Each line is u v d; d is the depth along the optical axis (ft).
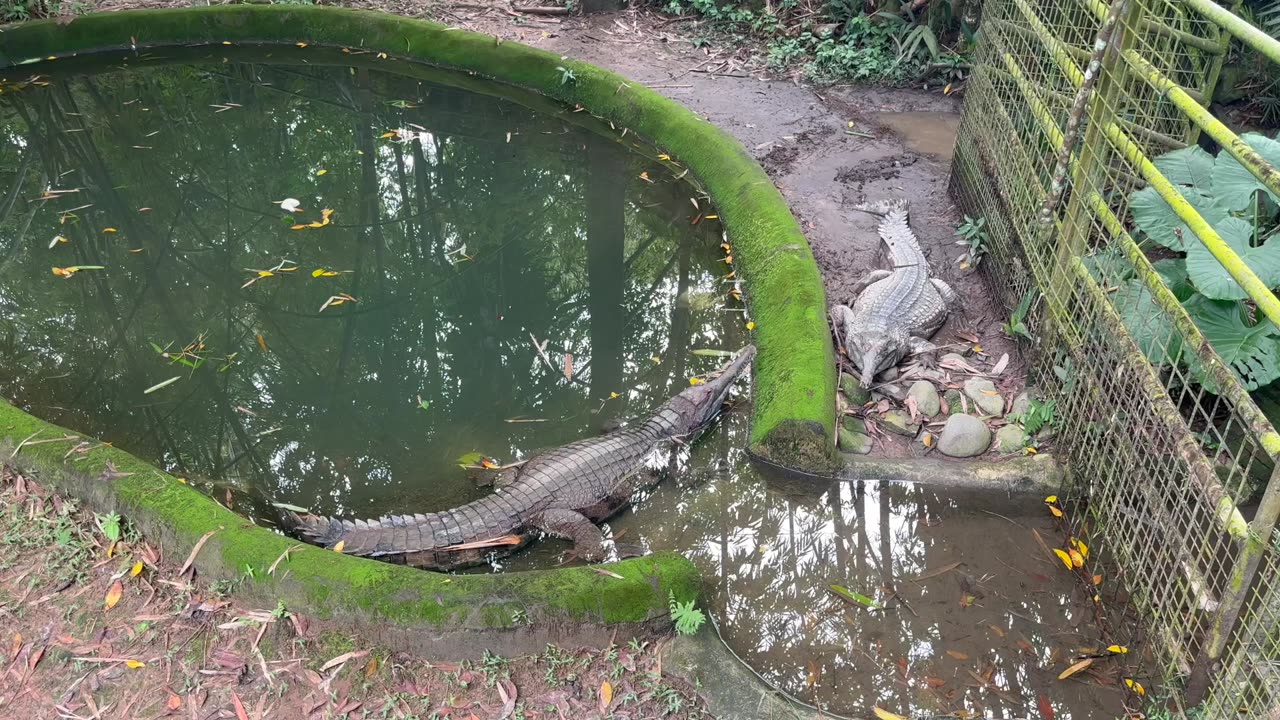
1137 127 13.55
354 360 15.81
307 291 17.65
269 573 10.11
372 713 9.21
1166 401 10.36
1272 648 9.37
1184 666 9.75
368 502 12.85
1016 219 15.46
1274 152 12.76
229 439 13.89
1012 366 14.99
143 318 16.63
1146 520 10.94
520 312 17.26
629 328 16.84
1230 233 12.03
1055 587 11.51
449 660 9.81
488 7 28.30
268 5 27.40
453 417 14.58
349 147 23.17
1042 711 9.97
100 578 10.46
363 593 9.87
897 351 14.79
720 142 20.61
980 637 10.87
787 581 11.66
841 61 24.99
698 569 11.81
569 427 14.44
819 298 15.40
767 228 17.44
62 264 18.20
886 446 13.64
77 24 26.55
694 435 14.33
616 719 9.32
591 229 19.93
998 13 17.51
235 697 9.28
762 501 13.05
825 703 10.03
